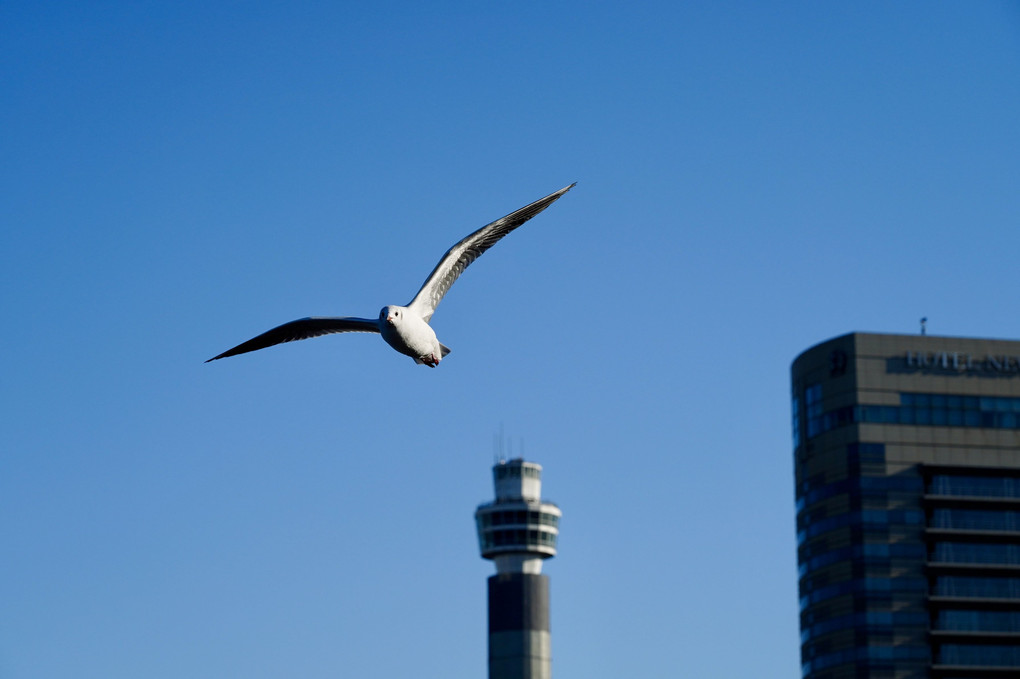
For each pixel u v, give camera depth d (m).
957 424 161.88
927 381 163.12
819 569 160.38
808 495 164.62
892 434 160.62
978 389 163.38
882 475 158.88
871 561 155.38
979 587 154.88
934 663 151.75
